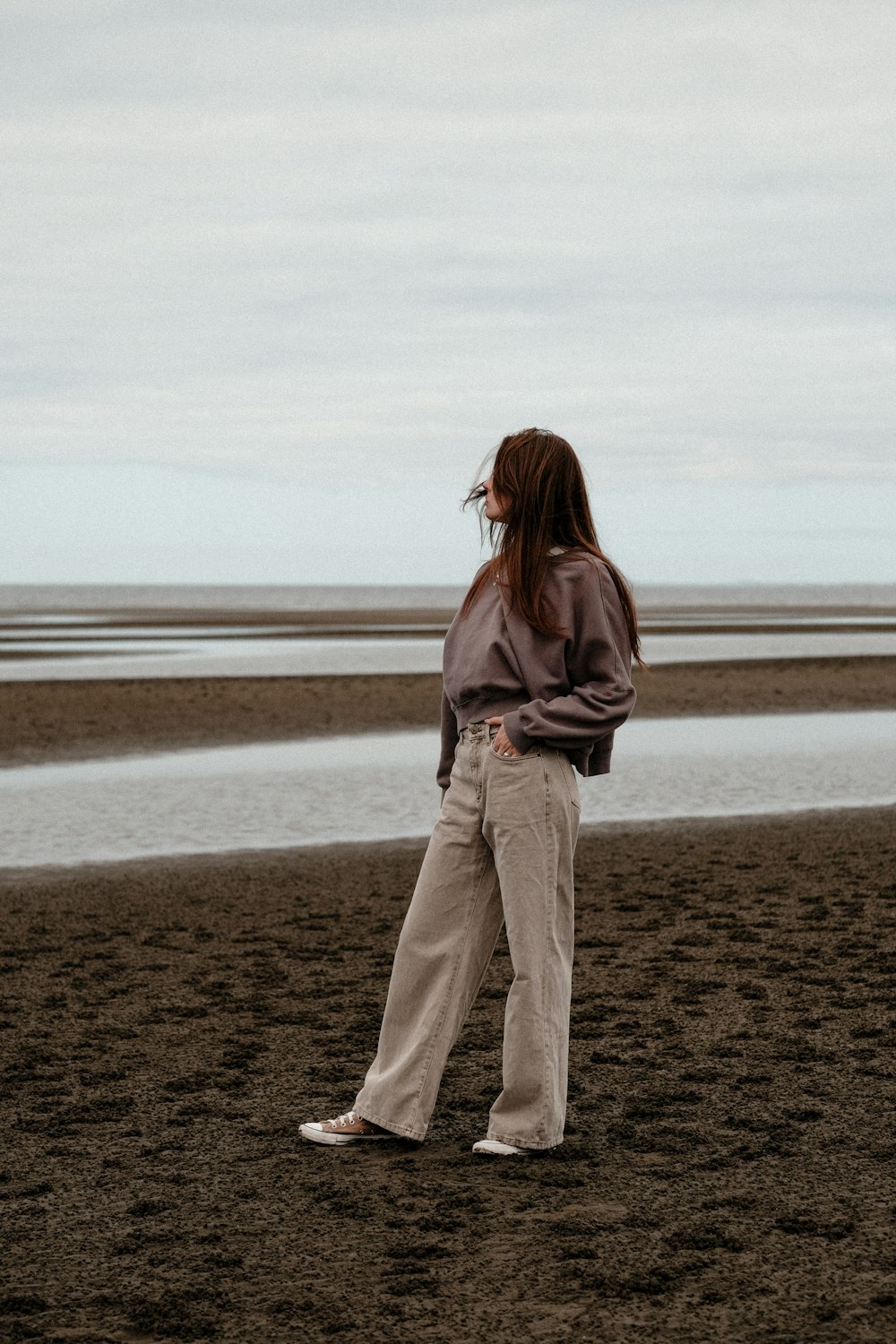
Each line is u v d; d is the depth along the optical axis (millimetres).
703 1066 4383
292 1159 3584
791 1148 3598
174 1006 5312
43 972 5949
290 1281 2824
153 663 33000
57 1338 2590
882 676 28562
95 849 9781
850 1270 2824
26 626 60719
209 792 12820
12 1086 4273
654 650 41031
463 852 3672
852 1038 4711
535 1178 3404
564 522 3641
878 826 10531
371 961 6160
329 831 10633
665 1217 3129
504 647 3576
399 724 19094
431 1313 2668
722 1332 2562
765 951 6195
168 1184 3412
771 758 15570
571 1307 2680
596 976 5723
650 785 13320
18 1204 3285
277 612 94938
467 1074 4402
